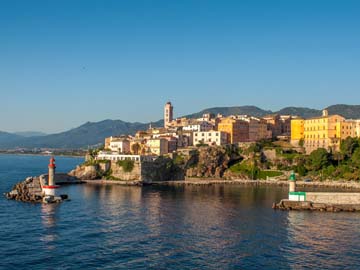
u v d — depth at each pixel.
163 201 182.50
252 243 109.25
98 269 89.31
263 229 124.94
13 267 90.25
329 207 157.62
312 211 156.00
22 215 144.62
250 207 165.50
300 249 104.19
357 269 90.81
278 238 114.44
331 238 114.69
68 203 173.50
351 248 105.31
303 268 90.94
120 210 156.50
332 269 90.62
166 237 114.81
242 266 91.94
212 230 123.31
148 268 90.19
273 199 191.25
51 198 176.88
